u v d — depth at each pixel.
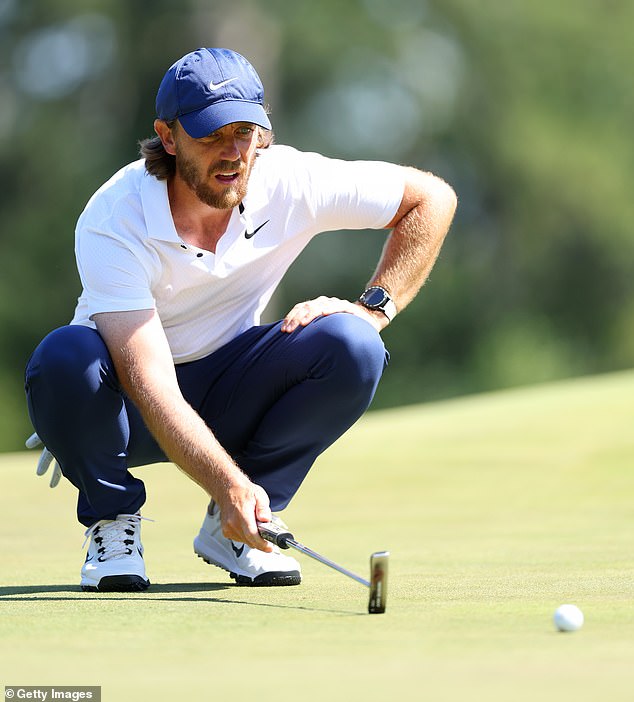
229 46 87.88
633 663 7.53
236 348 13.08
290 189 12.69
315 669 7.47
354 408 12.87
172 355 12.93
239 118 11.59
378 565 9.67
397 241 13.50
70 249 88.88
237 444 13.42
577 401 33.44
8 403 87.75
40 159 89.88
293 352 12.80
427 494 24.41
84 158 90.19
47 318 88.81
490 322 99.12
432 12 96.19
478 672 7.30
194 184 11.88
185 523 21.50
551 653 7.85
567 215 99.25
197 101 11.60
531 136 97.75
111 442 12.13
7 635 8.93
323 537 18.34
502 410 33.34
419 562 14.17
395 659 7.73
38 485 26.78
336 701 6.66
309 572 13.65
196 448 11.02
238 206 12.40
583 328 101.31
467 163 98.50
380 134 95.00
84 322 12.49
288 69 90.12
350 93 93.81
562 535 17.72
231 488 10.78
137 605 10.68
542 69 99.50
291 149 13.08
